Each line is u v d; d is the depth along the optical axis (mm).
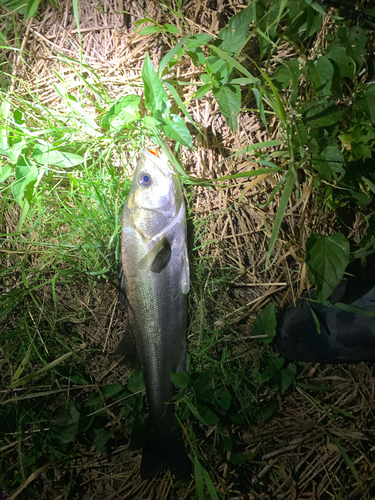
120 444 709
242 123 662
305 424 692
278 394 707
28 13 487
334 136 569
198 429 693
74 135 646
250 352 690
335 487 670
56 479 690
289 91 618
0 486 673
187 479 647
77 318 718
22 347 697
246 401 679
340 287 678
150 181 580
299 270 670
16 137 604
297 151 548
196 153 664
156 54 661
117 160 672
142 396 695
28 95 684
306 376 711
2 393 719
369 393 694
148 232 599
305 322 680
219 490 668
